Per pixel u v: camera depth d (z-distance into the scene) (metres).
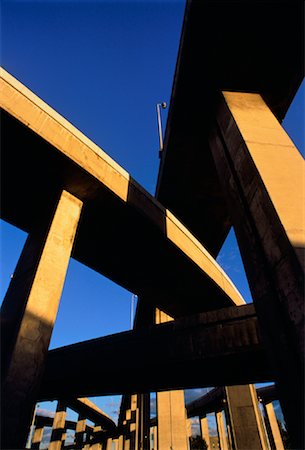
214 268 19.59
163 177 17.05
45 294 9.77
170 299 20.97
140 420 30.59
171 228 16.41
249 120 10.91
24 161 11.89
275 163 8.93
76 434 38.56
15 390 7.72
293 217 7.25
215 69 12.34
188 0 11.26
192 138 14.66
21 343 8.45
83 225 15.00
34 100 11.49
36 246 11.27
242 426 19.12
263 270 7.86
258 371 13.89
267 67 12.27
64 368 16.78
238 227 9.67
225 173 11.21
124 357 14.74
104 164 13.23
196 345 13.04
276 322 7.04
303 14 10.89
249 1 10.52
